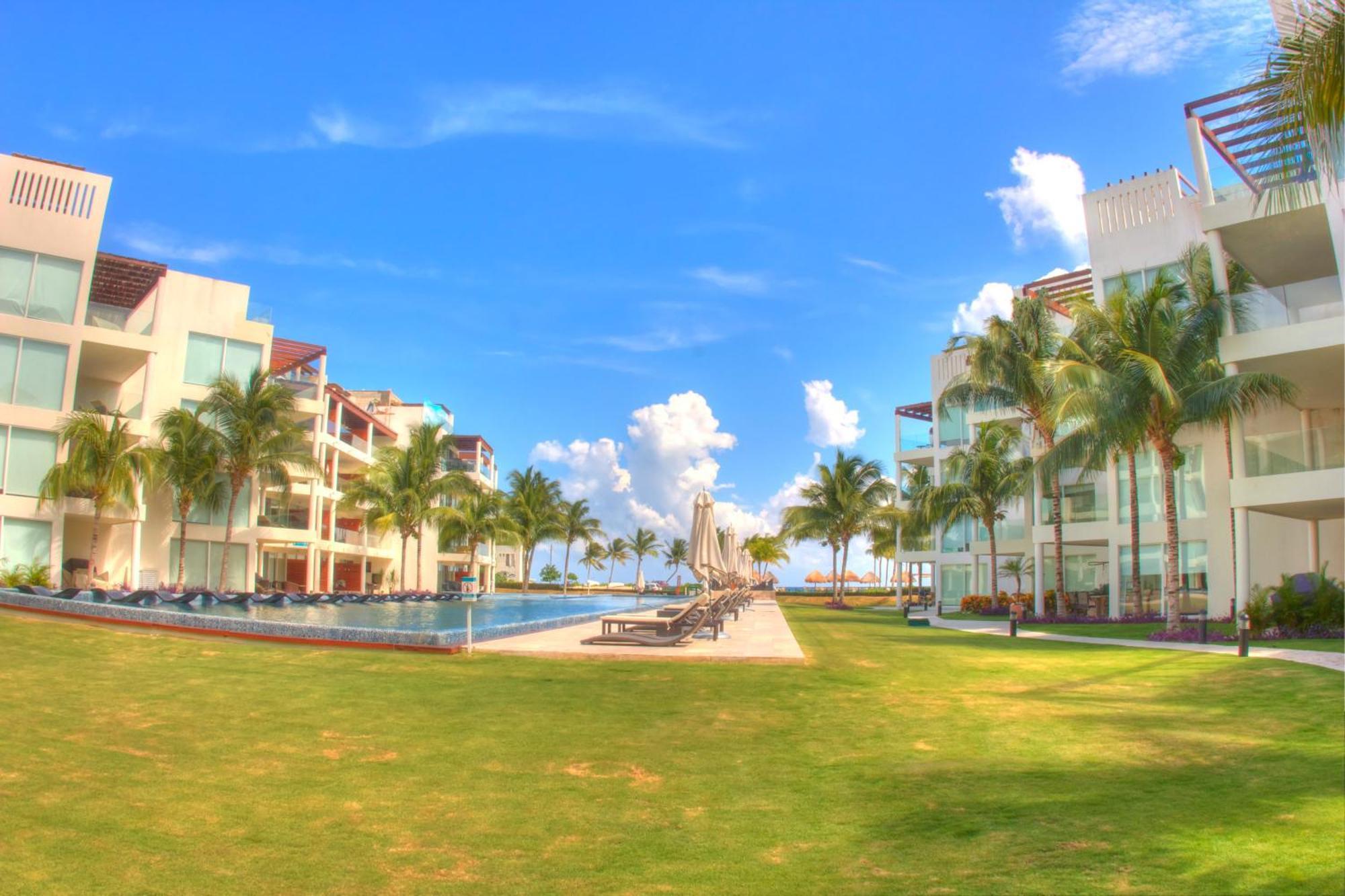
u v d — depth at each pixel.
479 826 5.95
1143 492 30.78
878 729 8.97
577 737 8.37
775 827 5.97
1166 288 23.86
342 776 6.94
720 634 18.06
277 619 21.56
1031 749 8.12
